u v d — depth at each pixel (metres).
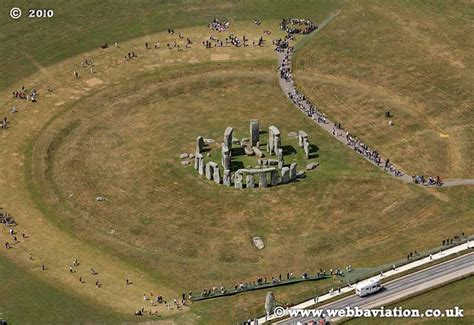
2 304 142.50
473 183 178.50
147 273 153.50
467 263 151.00
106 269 154.00
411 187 177.00
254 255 158.00
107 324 138.38
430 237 160.62
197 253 158.75
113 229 165.62
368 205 171.88
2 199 174.50
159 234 163.75
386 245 159.38
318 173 182.75
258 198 174.50
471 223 164.25
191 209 171.12
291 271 153.25
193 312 142.25
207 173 180.50
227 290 148.00
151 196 175.38
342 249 159.38
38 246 159.62
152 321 139.62
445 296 142.50
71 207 172.50
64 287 147.88
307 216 169.00
